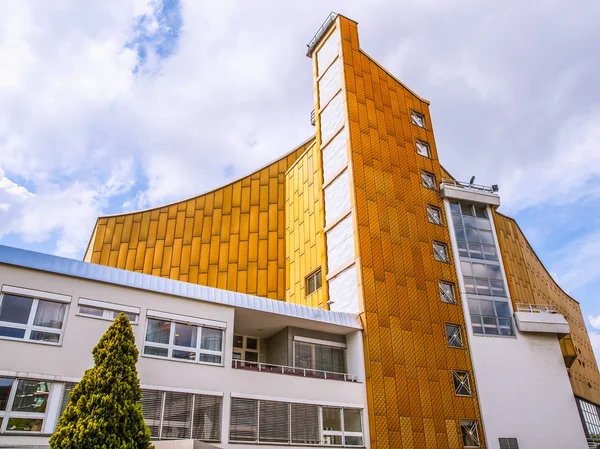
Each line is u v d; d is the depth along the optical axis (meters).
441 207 28.89
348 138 27.58
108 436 12.16
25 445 13.71
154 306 17.64
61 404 14.66
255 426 17.95
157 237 35.28
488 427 22.78
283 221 35.06
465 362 24.30
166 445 13.37
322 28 33.31
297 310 21.22
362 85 30.00
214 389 17.56
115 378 13.03
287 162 37.47
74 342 15.57
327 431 19.62
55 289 15.88
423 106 32.66
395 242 25.70
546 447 23.16
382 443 20.12
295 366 21.42
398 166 28.50
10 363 14.30
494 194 30.23
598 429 39.97
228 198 36.38
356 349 22.28
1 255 15.23
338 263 26.16
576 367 40.41
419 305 24.56
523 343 25.80
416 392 22.09
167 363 17.00
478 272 27.34
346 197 26.67
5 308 14.90
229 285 33.12
